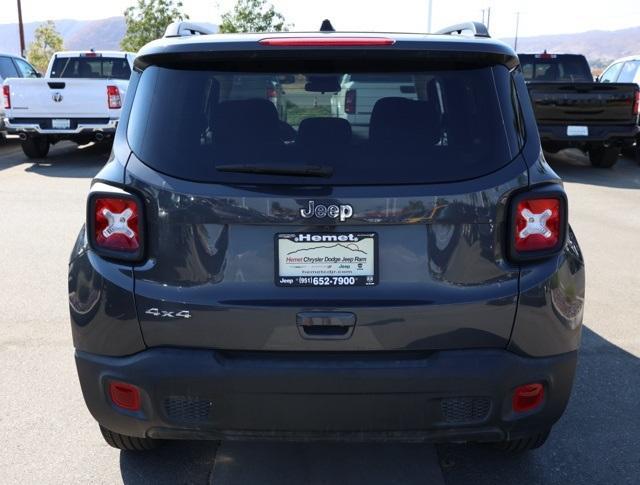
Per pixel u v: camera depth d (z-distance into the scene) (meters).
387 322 2.33
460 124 2.41
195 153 2.38
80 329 2.49
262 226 2.31
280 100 2.42
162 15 36.47
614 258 6.52
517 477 2.96
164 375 2.36
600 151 12.51
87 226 2.45
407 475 2.97
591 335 4.60
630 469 3.03
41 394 3.69
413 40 2.41
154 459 3.08
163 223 2.35
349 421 2.38
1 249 6.62
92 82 11.71
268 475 2.96
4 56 14.52
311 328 2.34
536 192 2.38
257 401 2.36
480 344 2.38
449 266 2.34
